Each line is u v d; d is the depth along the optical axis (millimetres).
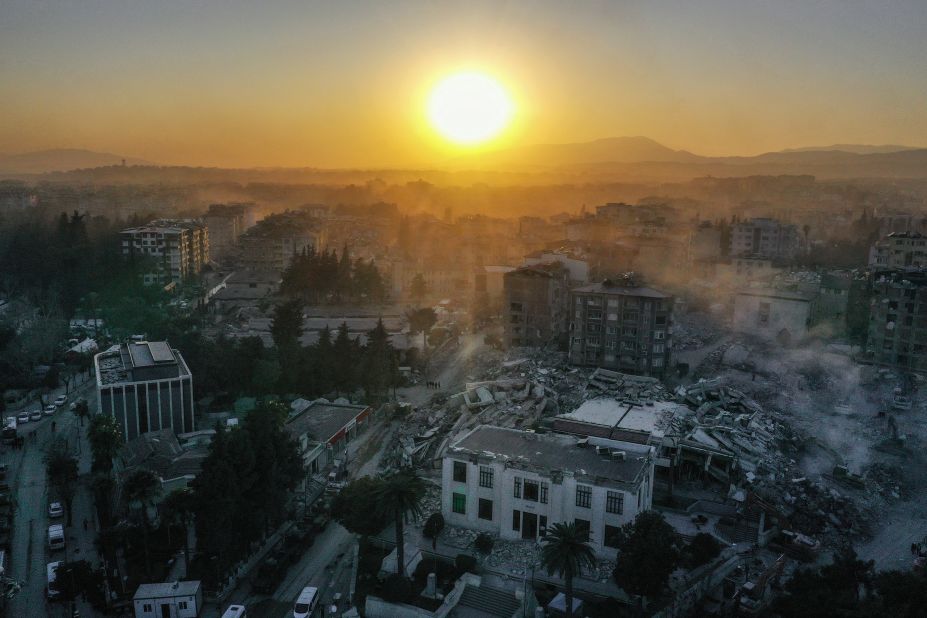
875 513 98125
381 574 87062
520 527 91062
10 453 133750
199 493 88500
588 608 78312
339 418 138250
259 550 98625
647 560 73438
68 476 106625
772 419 122188
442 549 90562
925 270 166250
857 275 186250
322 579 92125
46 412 154750
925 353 143000
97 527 106625
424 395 163875
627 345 151625
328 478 119688
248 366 158375
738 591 78000
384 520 92562
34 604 87750
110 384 130750
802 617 70438
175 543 99938
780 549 88250
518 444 97750
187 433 133625
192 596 84062
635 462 91812
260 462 96062
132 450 118750
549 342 178875
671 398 129625
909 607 67312
